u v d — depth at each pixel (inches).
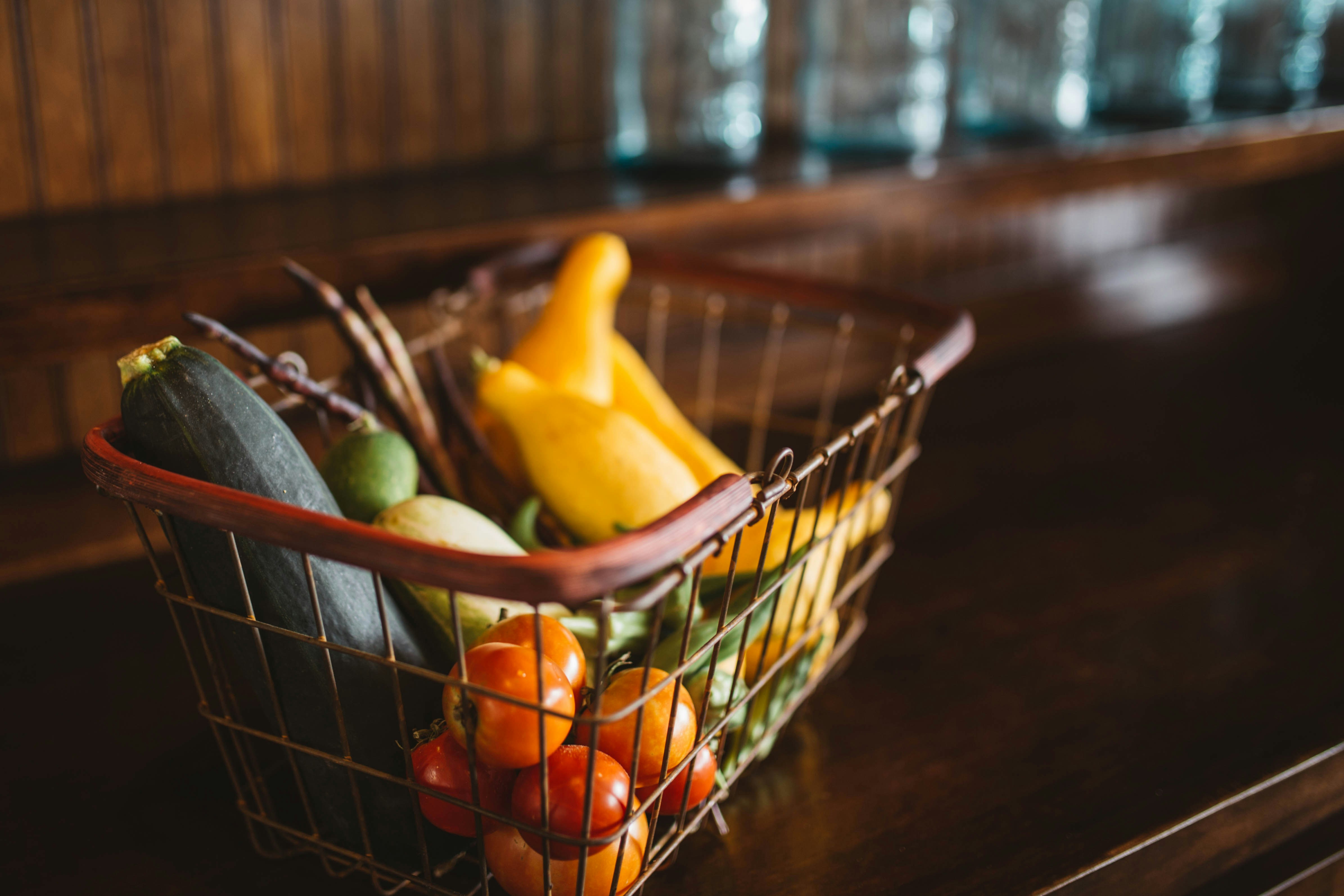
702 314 33.2
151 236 26.2
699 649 16.4
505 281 27.4
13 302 21.0
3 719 21.5
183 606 26.0
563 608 17.6
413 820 16.0
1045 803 19.7
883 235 44.9
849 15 38.1
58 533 28.0
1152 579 28.5
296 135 32.1
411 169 34.7
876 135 38.8
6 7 26.6
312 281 21.1
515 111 36.4
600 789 13.9
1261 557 29.9
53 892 17.1
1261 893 20.9
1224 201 55.6
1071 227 50.8
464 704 13.6
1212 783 20.3
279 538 12.5
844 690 23.3
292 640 14.9
